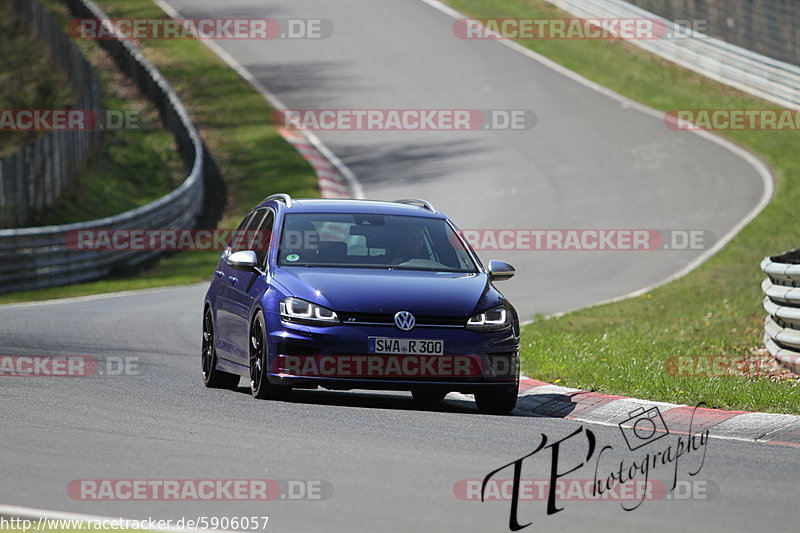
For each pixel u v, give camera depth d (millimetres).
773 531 19703
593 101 147375
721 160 121250
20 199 101562
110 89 159625
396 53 172375
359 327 32406
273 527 19438
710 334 53750
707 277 78375
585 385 37844
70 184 113625
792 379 39125
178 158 137875
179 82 166000
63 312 63344
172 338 52906
